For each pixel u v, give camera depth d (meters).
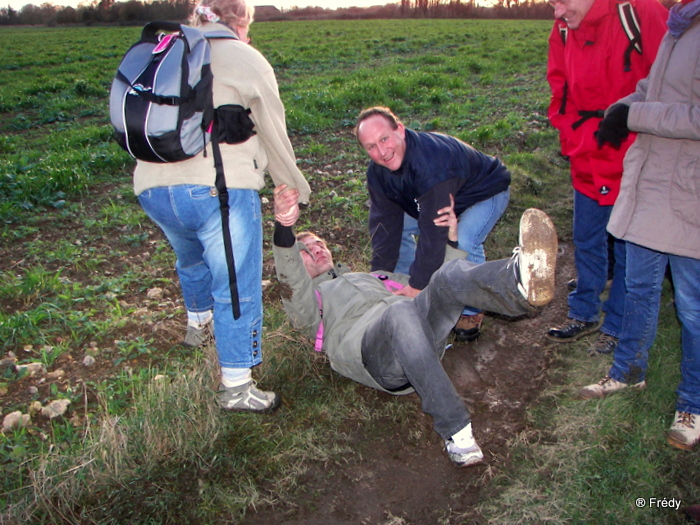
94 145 7.89
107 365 3.21
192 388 2.79
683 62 2.26
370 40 22.88
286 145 2.51
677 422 2.67
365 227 5.00
